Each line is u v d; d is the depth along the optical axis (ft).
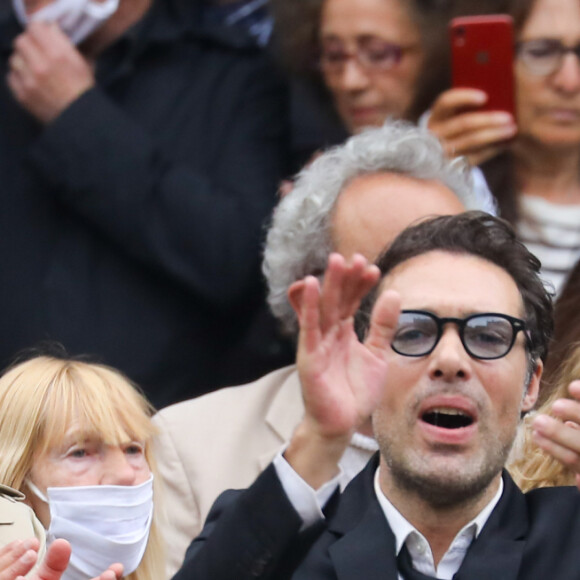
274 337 61.82
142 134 61.26
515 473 44.52
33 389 43.70
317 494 32.37
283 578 32.40
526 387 38.42
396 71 60.80
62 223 61.31
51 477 43.24
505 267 38.14
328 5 61.16
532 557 35.81
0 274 61.00
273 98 63.52
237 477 50.55
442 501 35.91
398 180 52.13
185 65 63.52
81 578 43.57
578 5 59.41
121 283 60.64
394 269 38.22
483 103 59.11
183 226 60.64
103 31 63.26
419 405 35.96
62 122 60.70
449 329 36.32
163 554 45.83
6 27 63.72
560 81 59.62
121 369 60.18
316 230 52.11
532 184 60.49
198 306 60.95
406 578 35.91
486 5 60.34
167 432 51.49
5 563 33.71
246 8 66.28
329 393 32.04
